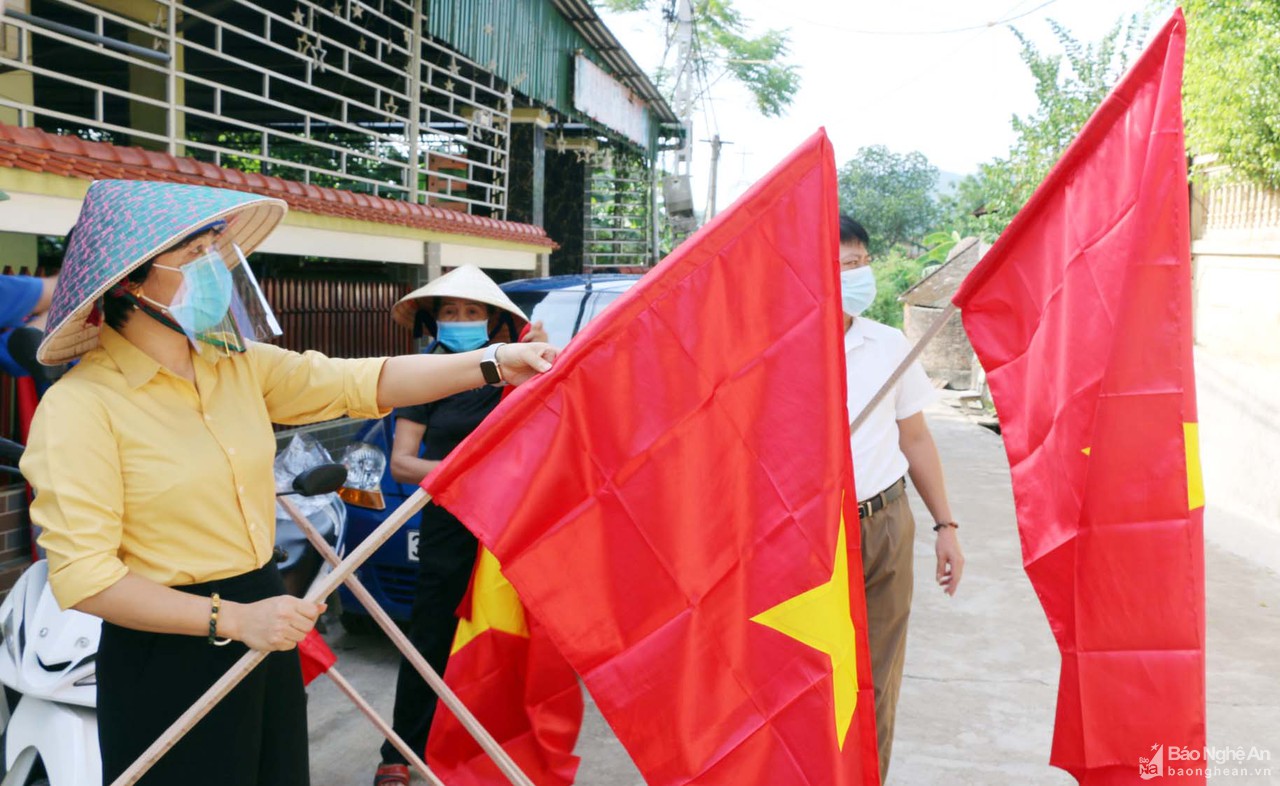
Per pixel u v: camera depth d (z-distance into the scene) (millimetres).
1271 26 7551
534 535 1973
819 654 1929
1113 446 2369
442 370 2238
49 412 1825
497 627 3170
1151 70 2410
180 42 6078
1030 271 2707
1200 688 2350
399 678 3559
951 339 23766
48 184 4637
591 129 14125
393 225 8023
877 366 3111
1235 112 7852
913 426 3268
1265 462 7848
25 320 3061
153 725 1963
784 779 1925
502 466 1971
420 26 8953
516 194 12086
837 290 1997
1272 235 8266
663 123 17875
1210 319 9422
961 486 10031
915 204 68000
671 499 1981
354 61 10680
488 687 3189
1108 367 2371
